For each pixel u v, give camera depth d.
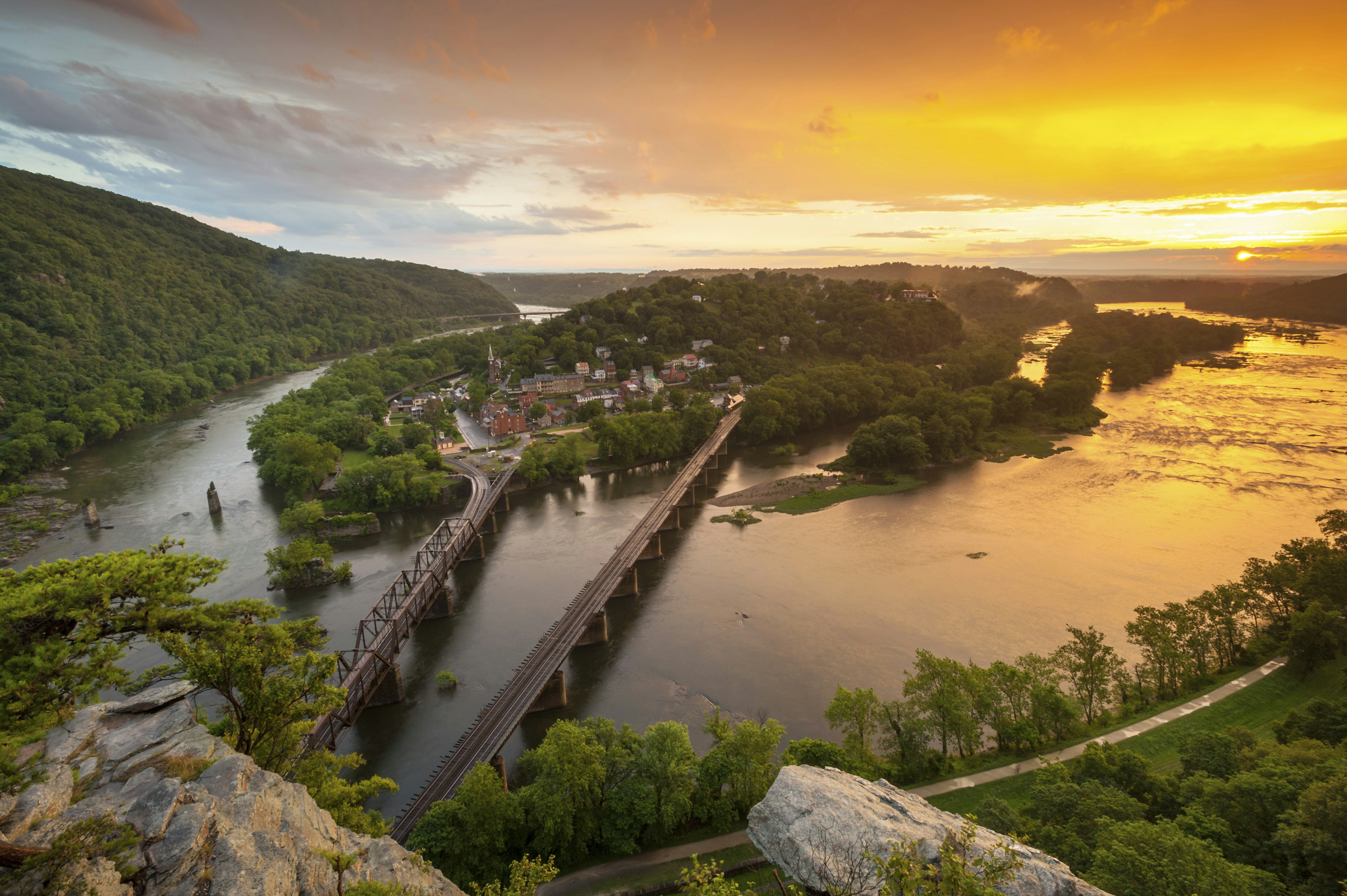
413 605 105.38
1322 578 91.56
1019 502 165.62
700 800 64.62
